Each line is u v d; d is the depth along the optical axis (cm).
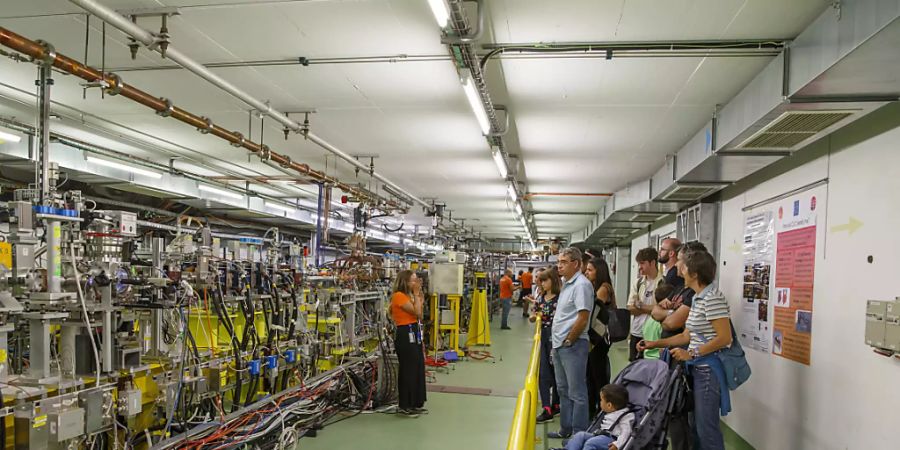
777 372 393
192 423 368
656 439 282
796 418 363
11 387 259
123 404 295
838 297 318
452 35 289
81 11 303
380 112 492
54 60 296
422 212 1251
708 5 271
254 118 518
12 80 425
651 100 420
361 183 870
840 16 233
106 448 318
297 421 436
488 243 2183
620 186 823
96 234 308
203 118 448
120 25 284
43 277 282
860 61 230
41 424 252
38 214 272
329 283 606
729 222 521
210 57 368
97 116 525
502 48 331
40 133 300
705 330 300
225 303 440
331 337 571
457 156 672
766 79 322
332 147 577
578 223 1407
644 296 491
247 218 1070
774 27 283
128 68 393
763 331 421
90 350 291
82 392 270
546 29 309
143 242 459
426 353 806
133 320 339
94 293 292
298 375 498
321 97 452
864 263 293
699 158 471
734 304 494
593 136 538
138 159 692
